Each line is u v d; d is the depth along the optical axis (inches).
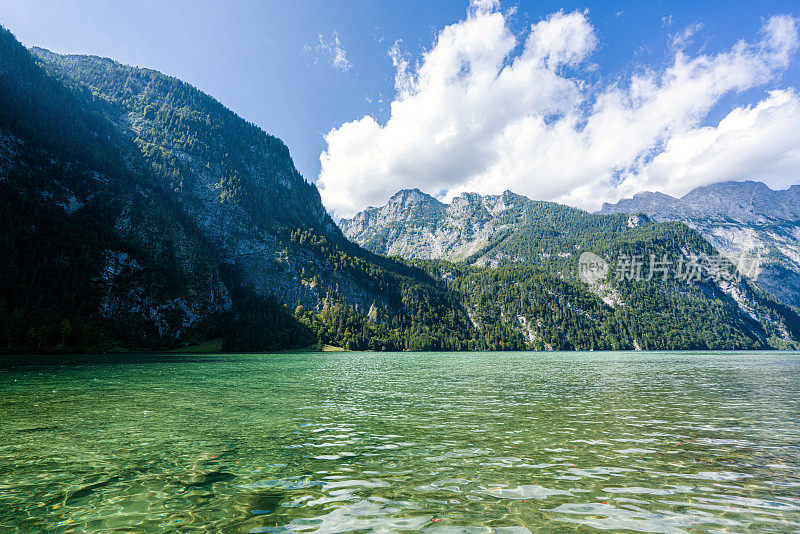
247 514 456.1
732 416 1108.5
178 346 6988.2
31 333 4869.6
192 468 634.2
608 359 5664.4
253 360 4702.3
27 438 841.5
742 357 6205.7
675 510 468.1
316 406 1299.2
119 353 5821.9
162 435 870.4
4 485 559.8
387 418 1079.0
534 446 770.2
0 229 6156.5
